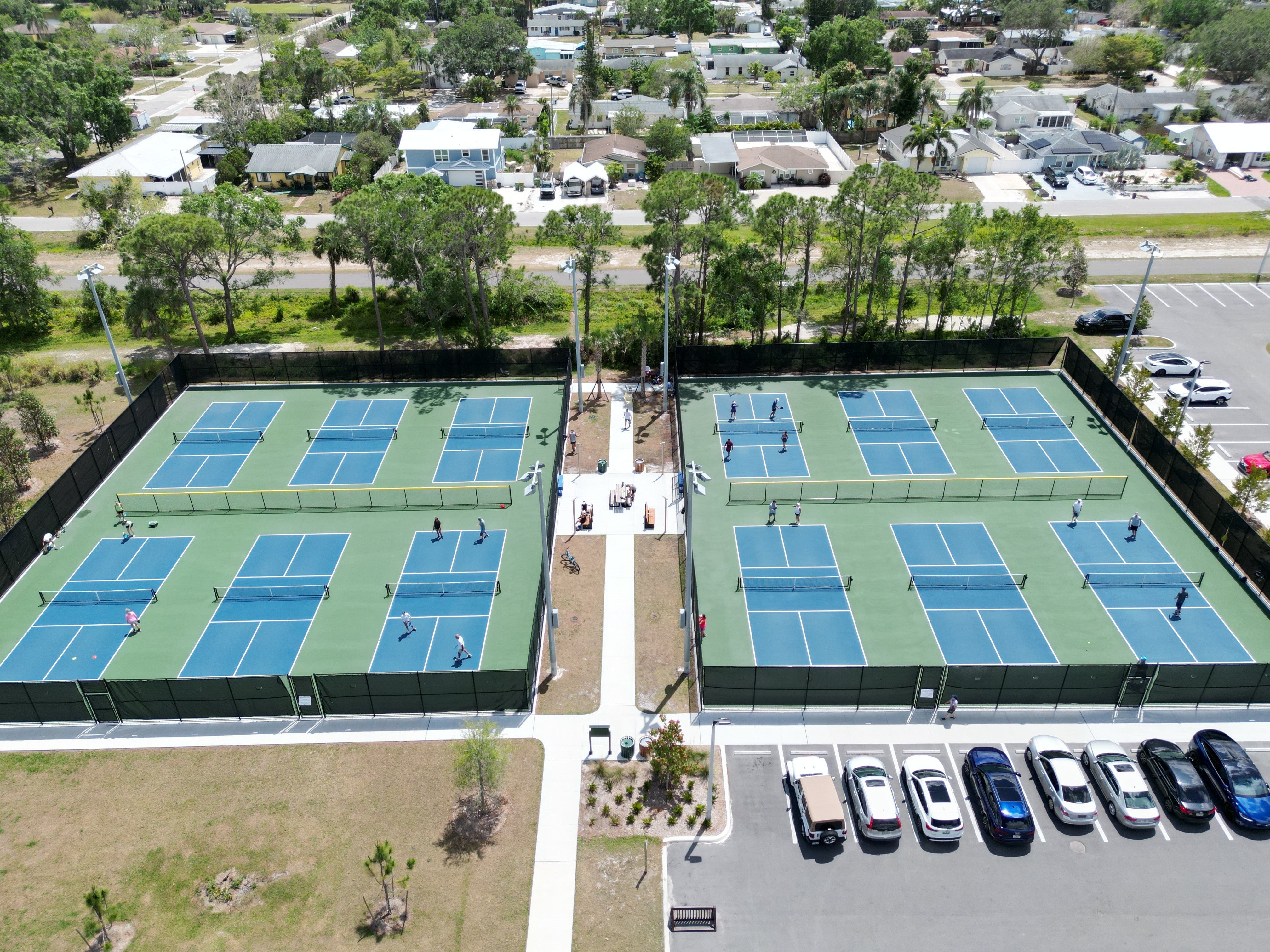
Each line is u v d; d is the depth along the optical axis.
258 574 42.06
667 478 48.75
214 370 59.09
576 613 39.31
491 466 50.06
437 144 103.69
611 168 104.75
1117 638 37.25
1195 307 68.94
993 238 61.12
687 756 30.95
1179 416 49.81
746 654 36.78
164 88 156.62
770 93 139.88
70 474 46.25
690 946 26.16
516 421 54.41
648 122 121.75
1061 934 26.36
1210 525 43.19
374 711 34.22
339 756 32.53
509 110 124.38
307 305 75.75
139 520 46.22
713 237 56.12
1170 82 142.50
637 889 27.81
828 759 32.12
